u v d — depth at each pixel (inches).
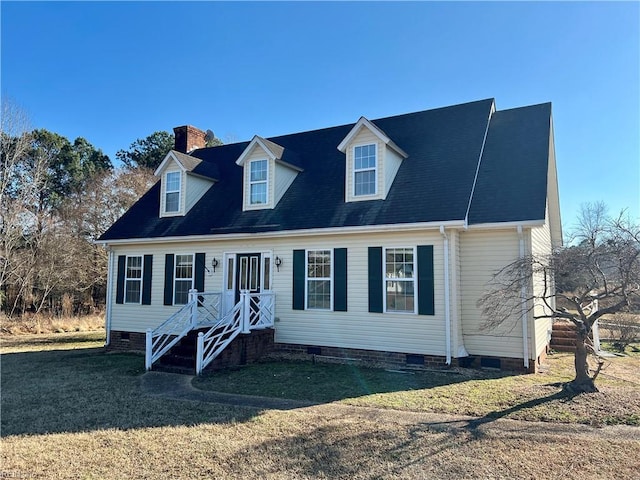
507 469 174.6
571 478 165.8
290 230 483.2
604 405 263.3
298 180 561.0
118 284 615.2
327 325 468.8
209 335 431.5
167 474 175.3
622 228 293.0
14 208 1010.1
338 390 321.4
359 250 458.0
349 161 489.7
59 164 1429.6
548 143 453.7
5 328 837.2
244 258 531.8
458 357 402.6
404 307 431.8
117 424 242.8
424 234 424.5
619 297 313.4
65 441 215.3
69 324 889.5
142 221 626.5
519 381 345.7
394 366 412.2
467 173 445.7
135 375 391.2
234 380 360.2
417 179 467.5
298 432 224.2
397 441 208.7
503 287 367.6
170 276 575.8
